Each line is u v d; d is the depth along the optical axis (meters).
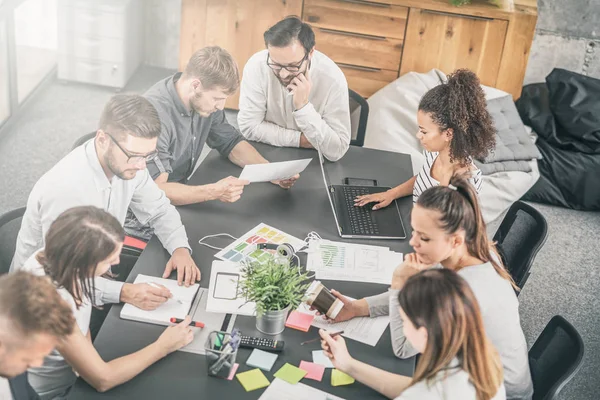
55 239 2.26
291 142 3.79
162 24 6.15
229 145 3.65
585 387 3.76
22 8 5.29
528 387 2.66
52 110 5.59
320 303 2.63
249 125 3.81
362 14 5.33
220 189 3.21
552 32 5.82
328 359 2.50
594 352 4.01
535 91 5.48
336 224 3.22
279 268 2.55
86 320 2.44
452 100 3.02
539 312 4.26
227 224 3.15
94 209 2.32
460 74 3.04
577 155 5.16
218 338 2.39
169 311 2.63
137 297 2.65
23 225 2.87
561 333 2.75
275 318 2.53
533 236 3.25
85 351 2.27
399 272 2.57
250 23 5.46
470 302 1.98
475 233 2.51
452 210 2.43
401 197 3.43
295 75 3.47
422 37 5.36
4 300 1.95
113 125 2.68
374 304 2.69
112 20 5.61
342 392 2.38
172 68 6.31
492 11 5.23
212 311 2.65
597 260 4.75
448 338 1.96
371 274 2.92
